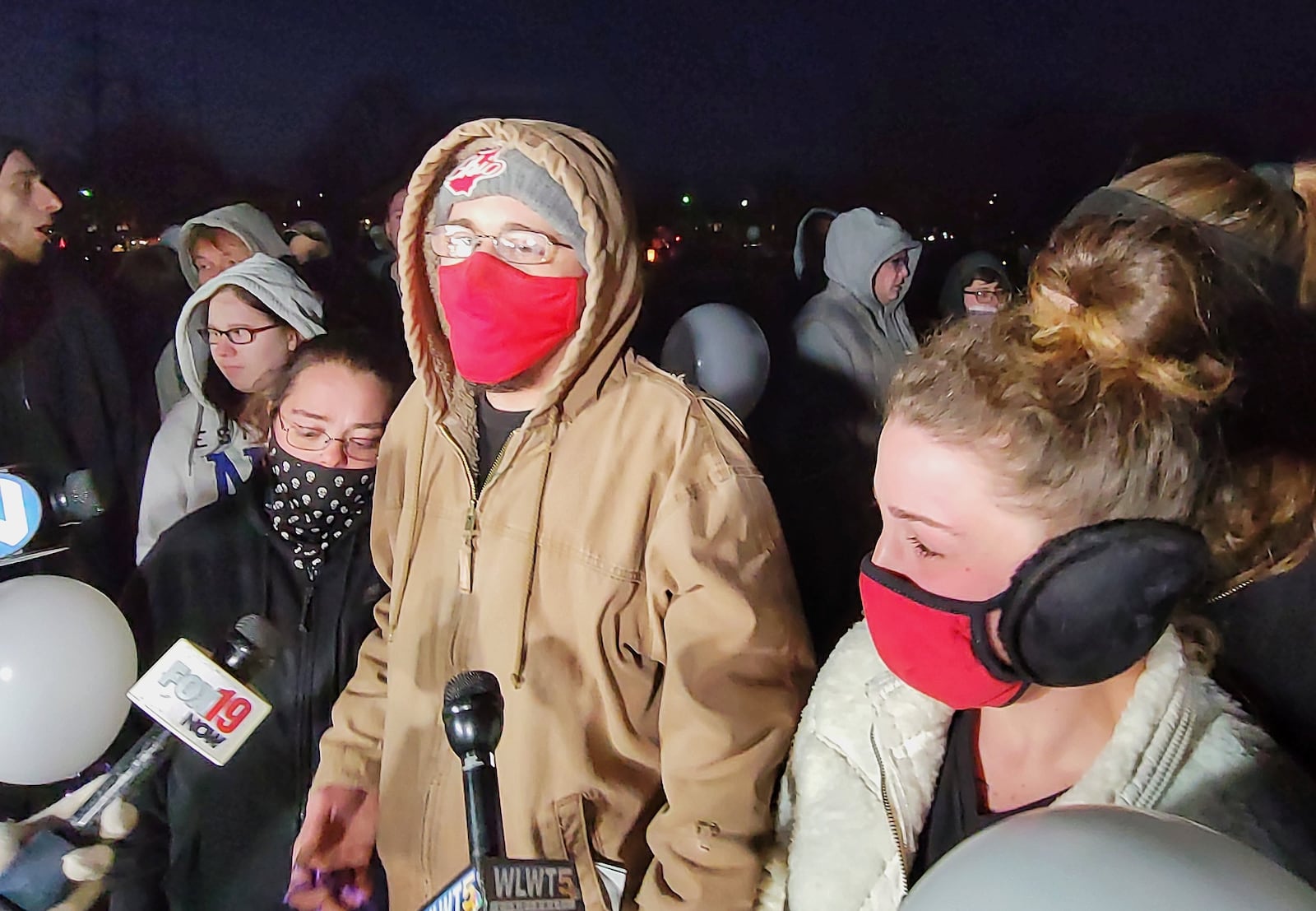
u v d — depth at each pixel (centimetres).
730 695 77
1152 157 143
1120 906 39
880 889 62
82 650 94
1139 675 56
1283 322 48
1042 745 59
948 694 58
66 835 103
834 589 129
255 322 113
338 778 101
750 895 76
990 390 50
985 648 53
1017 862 43
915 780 64
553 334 81
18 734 92
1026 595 50
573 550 83
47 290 134
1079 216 53
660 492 81
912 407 53
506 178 78
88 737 96
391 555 99
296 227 149
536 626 84
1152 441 47
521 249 79
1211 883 39
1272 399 48
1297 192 51
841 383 130
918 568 55
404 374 105
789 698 79
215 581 107
